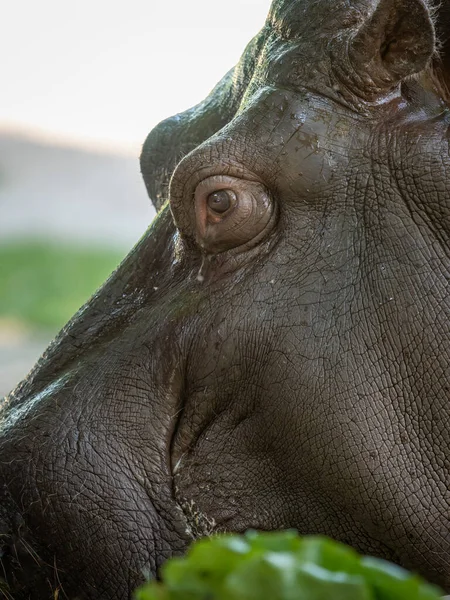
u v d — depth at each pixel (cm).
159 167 700
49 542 529
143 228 4231
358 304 529
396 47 539
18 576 534
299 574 215
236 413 537
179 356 544
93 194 4588
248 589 214
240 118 555
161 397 545
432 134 546
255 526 535
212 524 536
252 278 541
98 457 534
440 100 564
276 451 532
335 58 548
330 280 533
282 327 529
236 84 663
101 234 4041
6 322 2534
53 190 4544
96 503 529
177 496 538
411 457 523
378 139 546
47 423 543
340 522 534
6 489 536
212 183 544
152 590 225
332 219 542
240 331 534
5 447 542
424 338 524
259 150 543
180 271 571
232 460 537
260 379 530
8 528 532
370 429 521
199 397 541
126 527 529
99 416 541
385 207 541
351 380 522
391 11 530
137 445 538
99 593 530
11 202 4375
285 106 548
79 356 569
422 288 529
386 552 536
